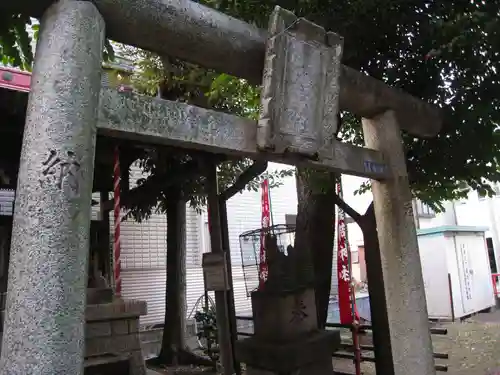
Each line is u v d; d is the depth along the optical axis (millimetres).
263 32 2424
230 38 2275
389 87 3135
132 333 4410
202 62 2359
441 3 3721
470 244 13570
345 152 2744
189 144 2061
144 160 7148
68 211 1549
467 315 12625
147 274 9133
